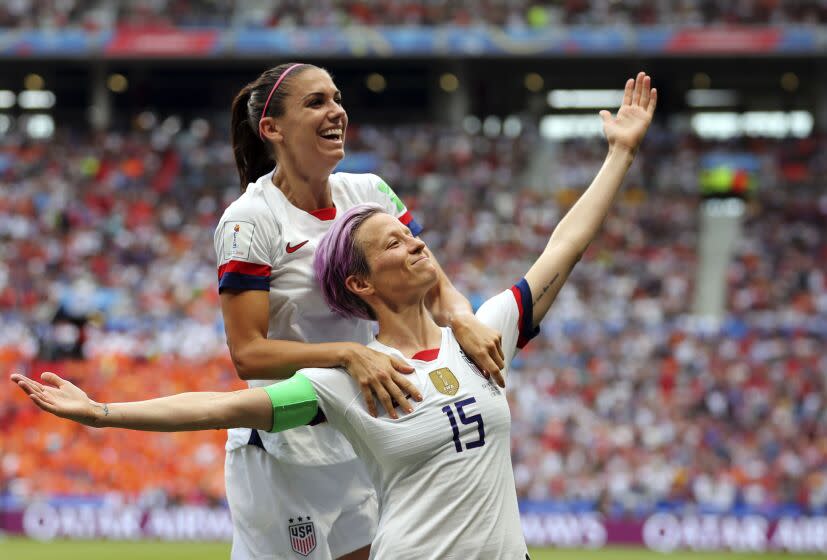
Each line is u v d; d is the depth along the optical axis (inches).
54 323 1214.3
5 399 1087.0
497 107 1824.6
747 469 996.6
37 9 1614.2
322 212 231.5
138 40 1596.9
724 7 1596.9
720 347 1174.3
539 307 207.9
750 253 1412.4
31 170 1533.0
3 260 1328.7
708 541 964.6
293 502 238.4
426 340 197.8
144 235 1400.1
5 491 1027.9
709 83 1818.4
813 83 1771.7
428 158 1611.7
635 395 1087.0
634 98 228.4
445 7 1621.6
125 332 1176.2
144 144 1604.3
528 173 1604.3
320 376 192.1
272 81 225.8
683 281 1347.2
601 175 221.0
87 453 1040.8
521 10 1619.1
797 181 1571.1
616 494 985.5
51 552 914.1
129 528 1007.0
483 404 190.9
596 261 1379.2
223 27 1605.6
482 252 1395.2
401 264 193.0
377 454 189.6
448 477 185.9
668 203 1519.4
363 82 1831.9
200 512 1003.3
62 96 1857.8
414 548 184.2
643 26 1585.9
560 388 1091.9
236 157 242.7
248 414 185.6
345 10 1626.5
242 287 218.7
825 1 1577.3
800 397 1091.9
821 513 961.5
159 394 1103.6
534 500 990.4
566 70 1772.9
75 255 1344.7
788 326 1230.9
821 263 1384.1
